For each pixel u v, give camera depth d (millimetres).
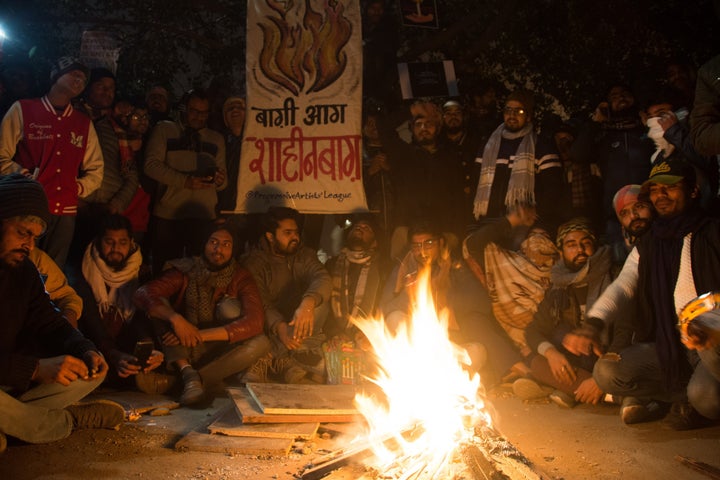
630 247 5605
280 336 5973
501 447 3582
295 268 6336
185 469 3842
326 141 6543
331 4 6559
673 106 5977
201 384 5406
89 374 4227
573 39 9336
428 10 7547
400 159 6879
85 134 5980
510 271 5922
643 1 8984
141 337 5781
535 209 6277
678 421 4535
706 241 4551
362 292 6324
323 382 5922
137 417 4824
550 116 7500
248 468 3865
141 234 6770
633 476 3734
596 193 6477
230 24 9672
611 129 6270
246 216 6961
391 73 7887
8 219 3922
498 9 9055
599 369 4773
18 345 4438
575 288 5598
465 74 8930
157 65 9391
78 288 5770
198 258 5949
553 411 5121
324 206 6523
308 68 6570
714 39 8898
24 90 6312
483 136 7047
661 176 4684
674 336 4570
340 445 4254
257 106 6621
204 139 6773
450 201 6750
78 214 6355
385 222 6812
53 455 4008
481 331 5812
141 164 6730
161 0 9297
